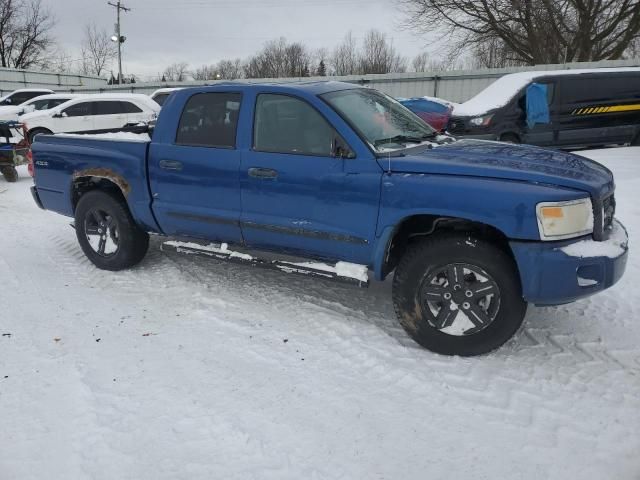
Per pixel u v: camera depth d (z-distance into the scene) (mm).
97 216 4902
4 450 2479
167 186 4281
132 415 2725
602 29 21109
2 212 7629
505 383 3002
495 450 2451
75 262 5250
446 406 2801
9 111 16219
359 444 2502
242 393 2920
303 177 3576
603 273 2971
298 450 2461
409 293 3326
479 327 3207
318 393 2924
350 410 2770
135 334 3641
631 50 23609
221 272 4859
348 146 3445
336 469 2338
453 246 3154
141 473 2322
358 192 3381
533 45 21453
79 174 4801
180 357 3314
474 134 10469
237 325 3766
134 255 4844
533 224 2908
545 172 3066
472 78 19531
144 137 5215
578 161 3531
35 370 3164
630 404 2771
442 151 3564
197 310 4016
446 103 12391
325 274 3660
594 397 2842
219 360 3277
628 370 3102
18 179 10977
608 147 11125
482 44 24219
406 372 3135
